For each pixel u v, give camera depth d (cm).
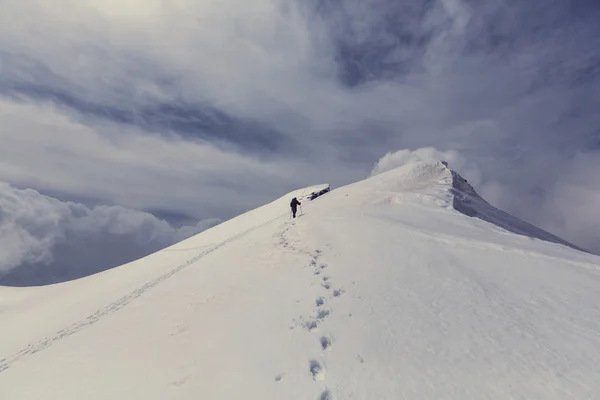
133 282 3628
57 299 4388
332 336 1256
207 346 1343
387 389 986
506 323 1294
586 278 1652
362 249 2098
